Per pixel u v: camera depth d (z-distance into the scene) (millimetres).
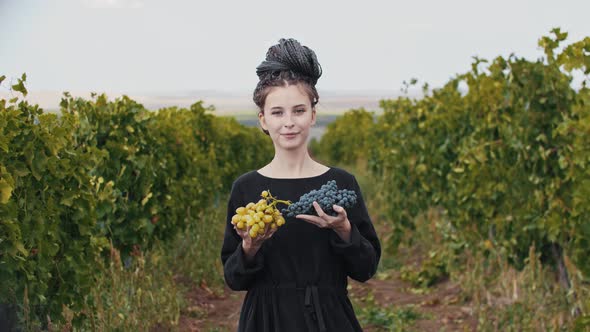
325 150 32625
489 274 6574
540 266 5199
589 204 4461
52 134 4223
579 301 4652
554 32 5703
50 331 4176
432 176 8367
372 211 12914
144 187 6234
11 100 4148
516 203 5977
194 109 11297
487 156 6410
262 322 2617
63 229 4457
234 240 2740
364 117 23453
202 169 9320
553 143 5684
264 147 19688
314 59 2645
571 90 5598
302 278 2605
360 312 6477
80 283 4441
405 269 8258
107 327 4453
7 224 3645
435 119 8266
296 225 2627
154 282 5832
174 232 7066
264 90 2639
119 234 5977
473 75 7184
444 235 7684
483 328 5414
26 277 3910
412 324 6160
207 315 6465
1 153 3795
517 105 5996
